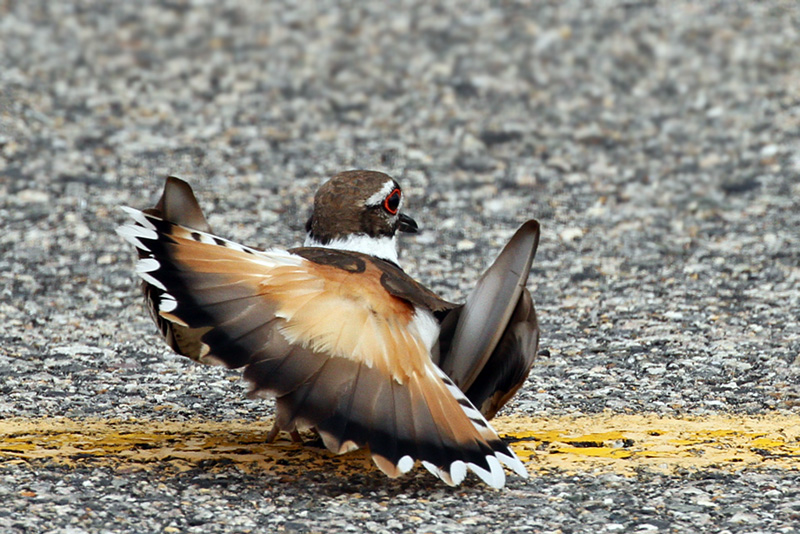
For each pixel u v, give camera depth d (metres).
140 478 7.35
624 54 20.41
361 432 6.51
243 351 6.56
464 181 15.74
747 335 10.73
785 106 17.92
